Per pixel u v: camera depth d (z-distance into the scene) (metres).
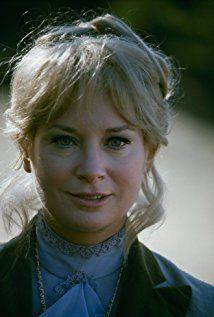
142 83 1.95
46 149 1.93
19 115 1.99
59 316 2.02
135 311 2.07
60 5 10.62
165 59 2.16
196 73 10.88
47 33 2.13
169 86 2.11
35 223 2.14
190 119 9.48
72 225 1.94
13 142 2.10
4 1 10.78
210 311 2.17
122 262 2.11
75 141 1.92
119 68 1.93
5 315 2.05
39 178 1.96
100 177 1.90
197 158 8.26
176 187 7.35
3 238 4.54
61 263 2.07
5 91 6.05
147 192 2.16
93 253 2.06
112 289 2.09
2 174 2.23
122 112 1.91
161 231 6.25
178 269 2.25
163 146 2.10
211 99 10.12
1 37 10.20
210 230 6.40
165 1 11.42
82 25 2.08
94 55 1.93
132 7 11.25
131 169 1.94
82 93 1.88
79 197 1.91
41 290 2.07
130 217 2.17
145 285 2.12
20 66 2.01
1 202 2.21
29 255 2.11
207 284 2.26
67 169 1.91
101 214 1.93
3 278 2.10
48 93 1.91
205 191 7.36
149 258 2.21
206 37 11.42
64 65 1.91
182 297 2.14
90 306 2.05
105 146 1.93
